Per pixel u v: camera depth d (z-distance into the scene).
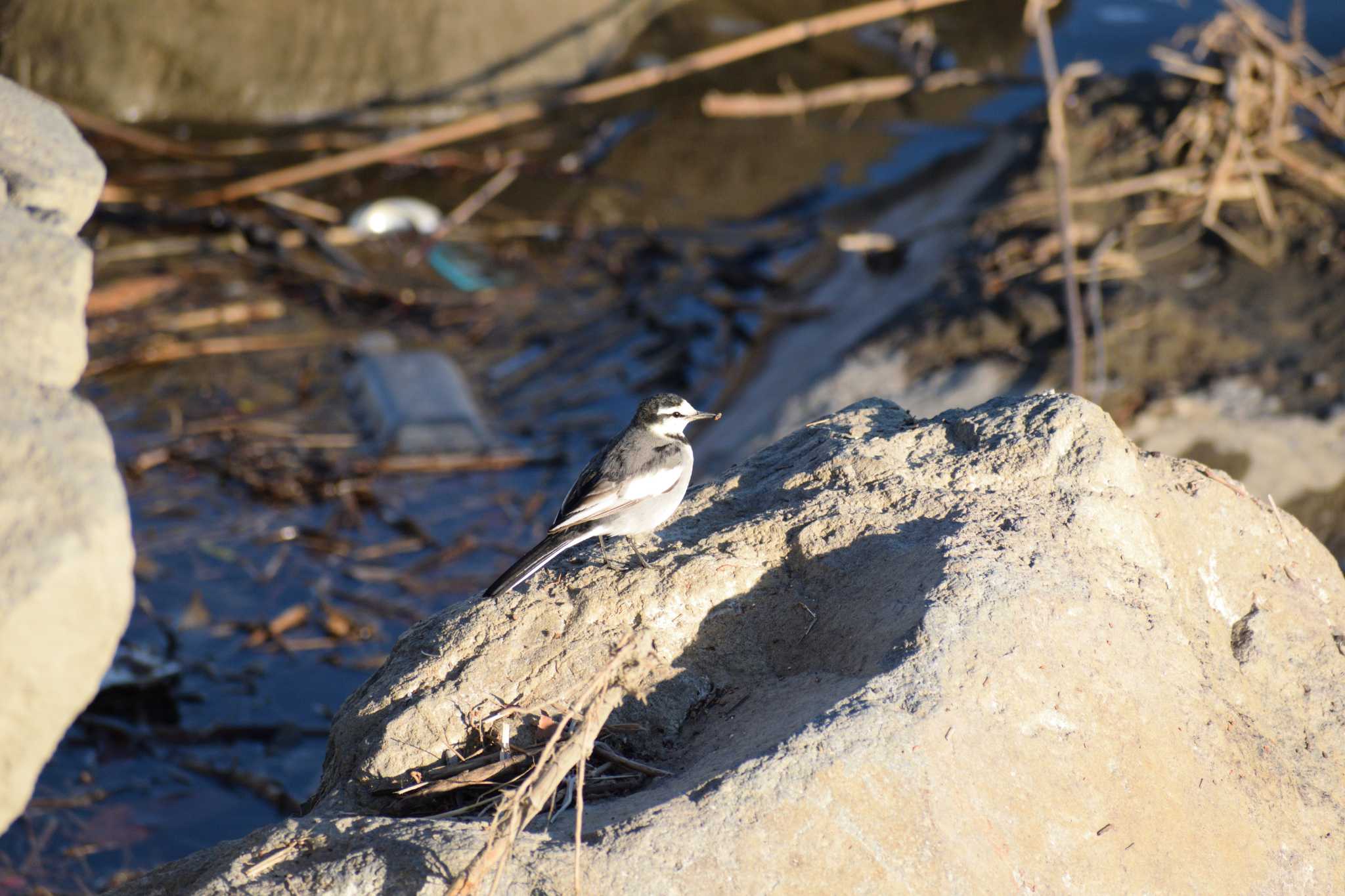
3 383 5.12
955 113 28.27
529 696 7.16
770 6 32.22
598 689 6.30
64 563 4.63
